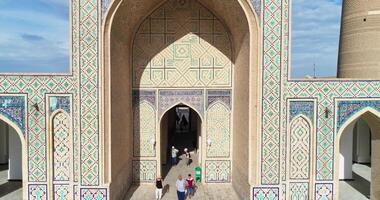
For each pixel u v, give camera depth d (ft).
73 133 18.44
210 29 22.90
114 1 17.52
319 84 18.49
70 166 18.79
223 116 23.27
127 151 22.44
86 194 18.04
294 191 19.06
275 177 18.04
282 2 17.47
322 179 18.86
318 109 18.58
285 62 18.29
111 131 18.34
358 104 18.54
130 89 22.89
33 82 18.39
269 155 17.97
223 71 22.99
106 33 17.84
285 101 18.51
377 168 19.84
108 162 18.25
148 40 22.90
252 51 17.99
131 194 21.83
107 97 18.08
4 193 22.12
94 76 17.71
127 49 22.15
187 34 22.89
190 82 23.04
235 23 20.54
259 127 17.85
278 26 17.57
